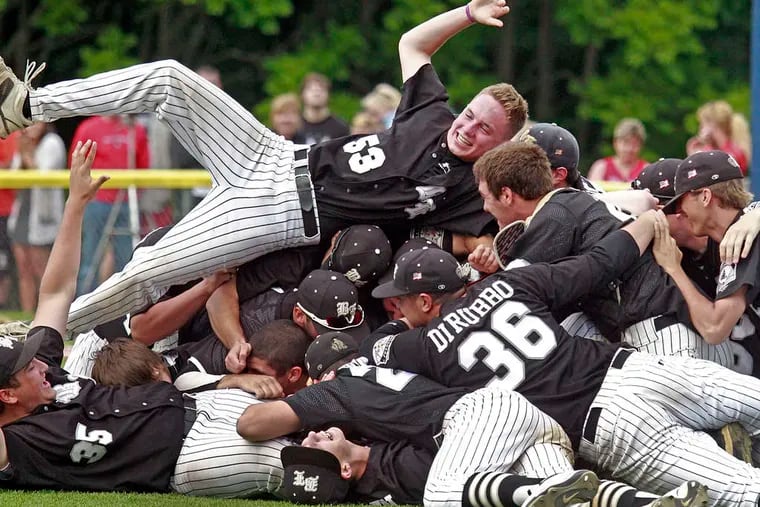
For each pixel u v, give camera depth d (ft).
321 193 71.92
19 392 59.77
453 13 76.79
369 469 59.16
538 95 253.65
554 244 62.95
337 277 68.64
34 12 237.04
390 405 58.75
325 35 242.17
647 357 58.90
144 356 64.08
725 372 59.00
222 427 61.57
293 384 66.85
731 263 61.82
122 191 116.47
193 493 60.85
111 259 116.47
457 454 55.42
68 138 220.84
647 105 233.96
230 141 71.77
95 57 228.84
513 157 65.26
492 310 59.36
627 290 63.82
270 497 61.62
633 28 231.71
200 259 70.79
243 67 246.47
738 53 248.52
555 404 57.77
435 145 72.90
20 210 120.67
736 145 140.46
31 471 59.67
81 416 60.54
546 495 50.26
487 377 58.49
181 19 239.09
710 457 56.24
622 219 63.93
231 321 70.33
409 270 63.52
